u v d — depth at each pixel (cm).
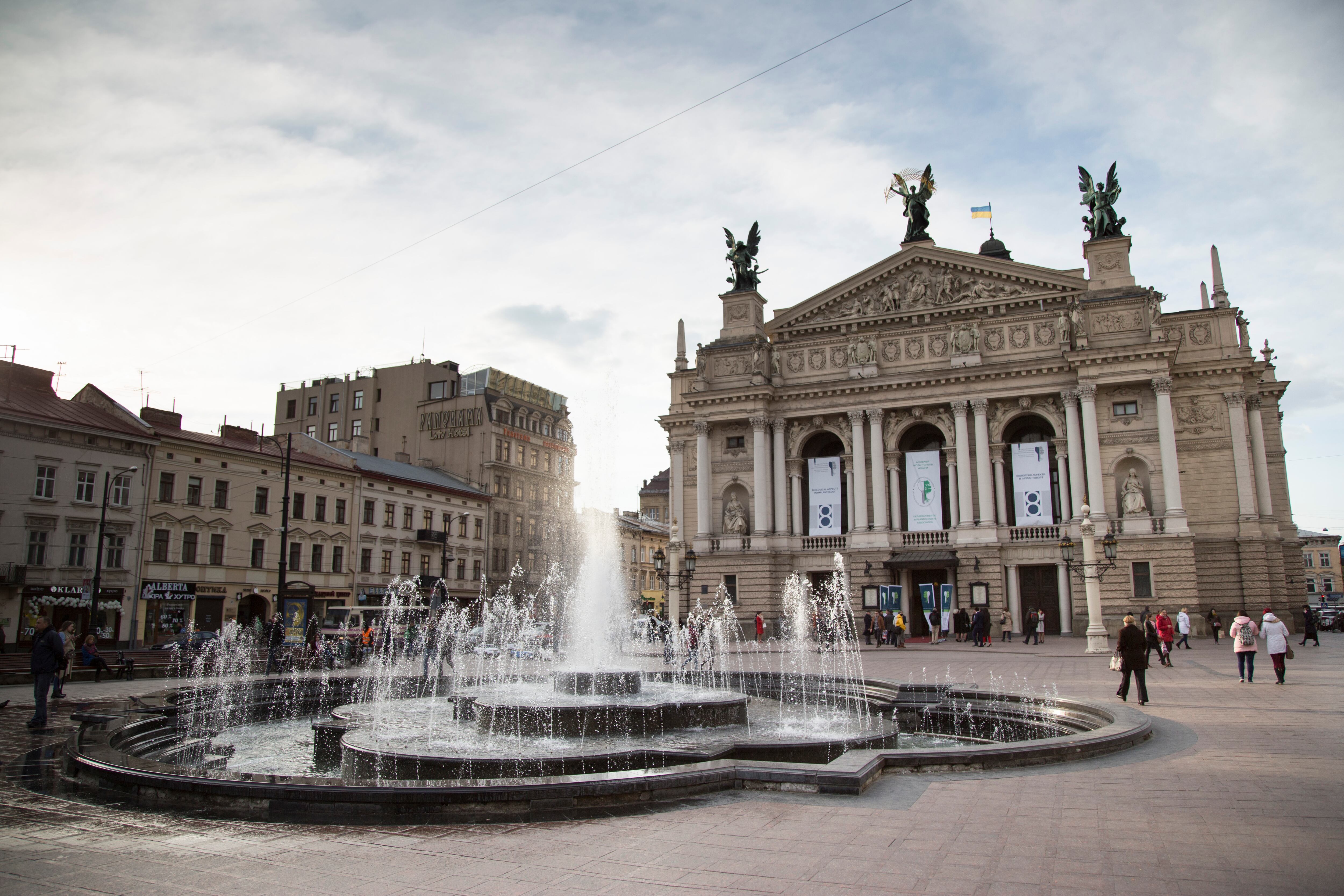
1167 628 3397
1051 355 6266
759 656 4859
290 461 6744
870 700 2600
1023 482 6303
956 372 6425
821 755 1652
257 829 1058
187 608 6125
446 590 7788
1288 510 6625
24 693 3009
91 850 964
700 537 7081
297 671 3959
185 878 859
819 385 6856
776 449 7025
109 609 5644
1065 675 3166
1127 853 920
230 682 3058
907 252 6775
